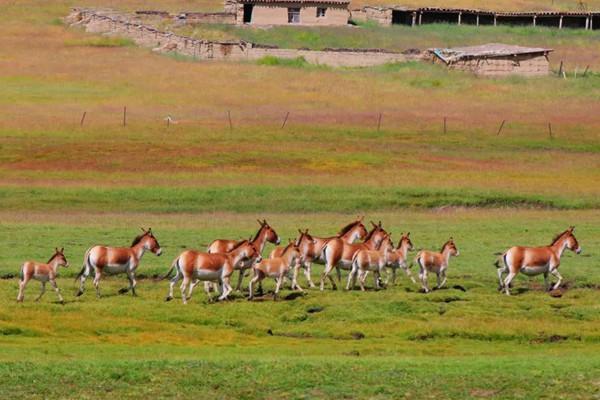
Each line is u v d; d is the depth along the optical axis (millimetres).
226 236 55250
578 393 28547
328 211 64125
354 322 38562
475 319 38781
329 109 94562
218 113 91500
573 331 37406
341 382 29234
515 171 74938
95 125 84875
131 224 58688
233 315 38969
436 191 67250
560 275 45406
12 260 47719
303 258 43406
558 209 65812
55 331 36188
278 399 28266
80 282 43656
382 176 71875
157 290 43062
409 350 34875
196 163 74188
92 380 29266
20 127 83062
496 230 58219
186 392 28641
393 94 101375
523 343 36656
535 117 93062
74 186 67125
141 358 32344
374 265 43000
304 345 35469
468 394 28500
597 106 98625
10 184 67312
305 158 76250
